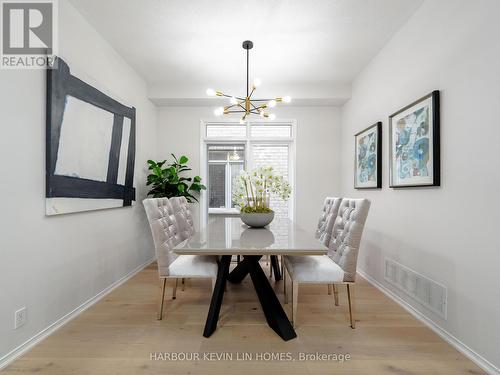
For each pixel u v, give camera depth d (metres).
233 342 1.72
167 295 2.50
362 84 3.32
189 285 2.77
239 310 2.17
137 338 1.77
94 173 2.35
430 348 1.66
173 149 4.07
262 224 2.29
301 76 3.51
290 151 4.18
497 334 1.41
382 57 2.79
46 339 1.77
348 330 1.87
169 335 1.80
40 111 1.79
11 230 1.57
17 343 1.59
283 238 1.82
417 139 2.09
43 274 1.80
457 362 1.53
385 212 2.64
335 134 4.09
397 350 1.64
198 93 3.75
